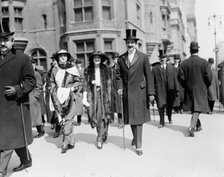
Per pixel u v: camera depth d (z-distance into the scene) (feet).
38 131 25.23
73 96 19.74
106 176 14.26
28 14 63.16
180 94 35.47
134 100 17.76
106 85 20.47
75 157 17.90
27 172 15.35
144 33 72.23
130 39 18.15
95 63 20.53
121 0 57.77
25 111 14.83
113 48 56.34
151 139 21.84
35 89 24.63
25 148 15.60
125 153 18.28
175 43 106.32
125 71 18.13
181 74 22.75
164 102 27.02
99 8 55.21
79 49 56.95
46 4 62.13
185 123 28.78
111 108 20.59
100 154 18.29
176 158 16.70
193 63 22.13
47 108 27.86
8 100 14.21
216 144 19.24
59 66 20.31
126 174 14.40
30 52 63.05
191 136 22.08
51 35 61.93
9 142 14.07
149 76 18.07
